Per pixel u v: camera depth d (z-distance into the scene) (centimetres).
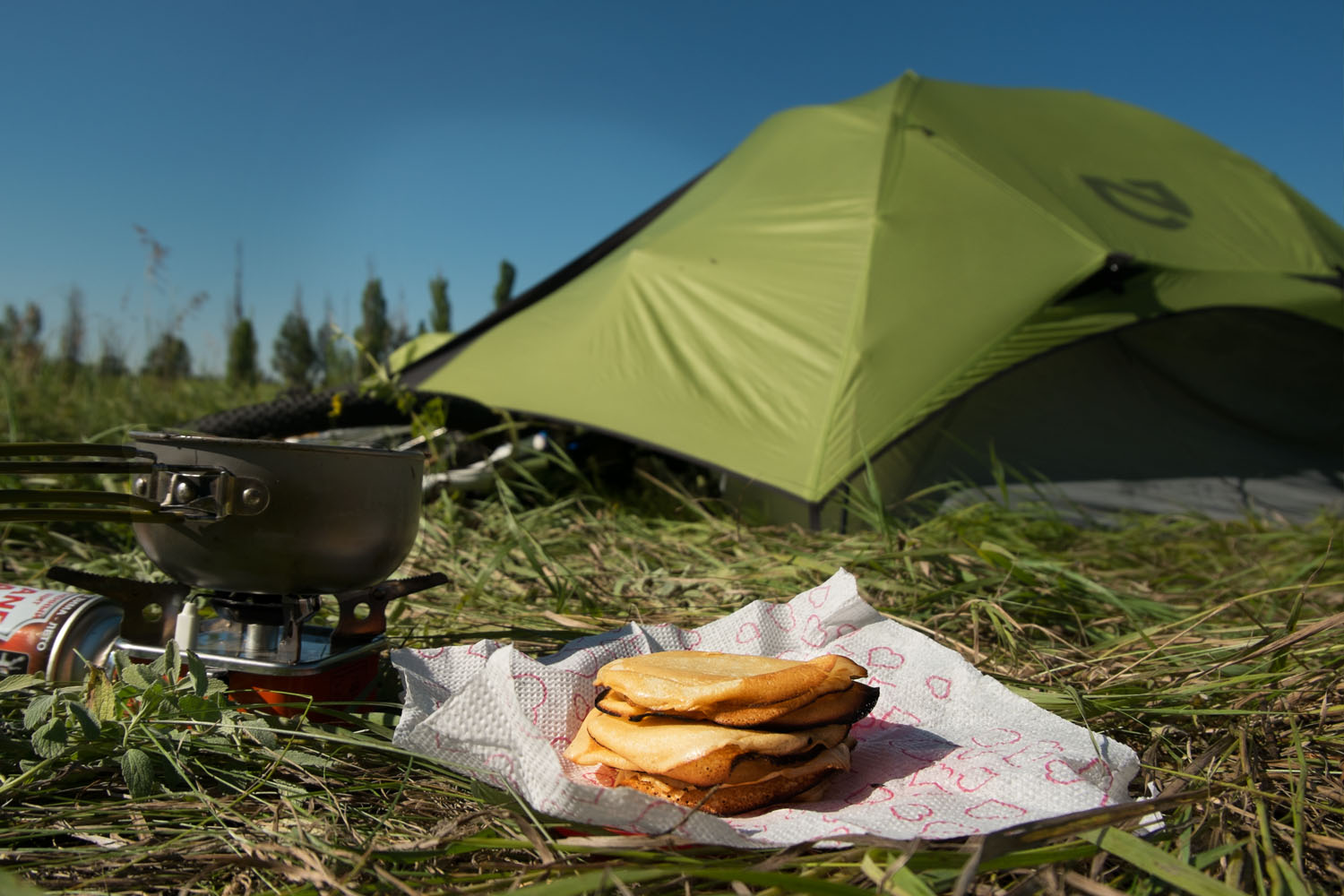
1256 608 85
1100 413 142
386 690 55
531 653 65
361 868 35
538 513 110
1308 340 152
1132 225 142
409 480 52
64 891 35
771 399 117
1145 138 176
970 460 128
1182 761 49
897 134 145
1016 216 134
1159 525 125
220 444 46
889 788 43
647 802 36
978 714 48
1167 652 67
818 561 87
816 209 140
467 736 42
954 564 84
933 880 35
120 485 112
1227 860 38
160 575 79
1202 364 151
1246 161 180
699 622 75
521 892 32
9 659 51
